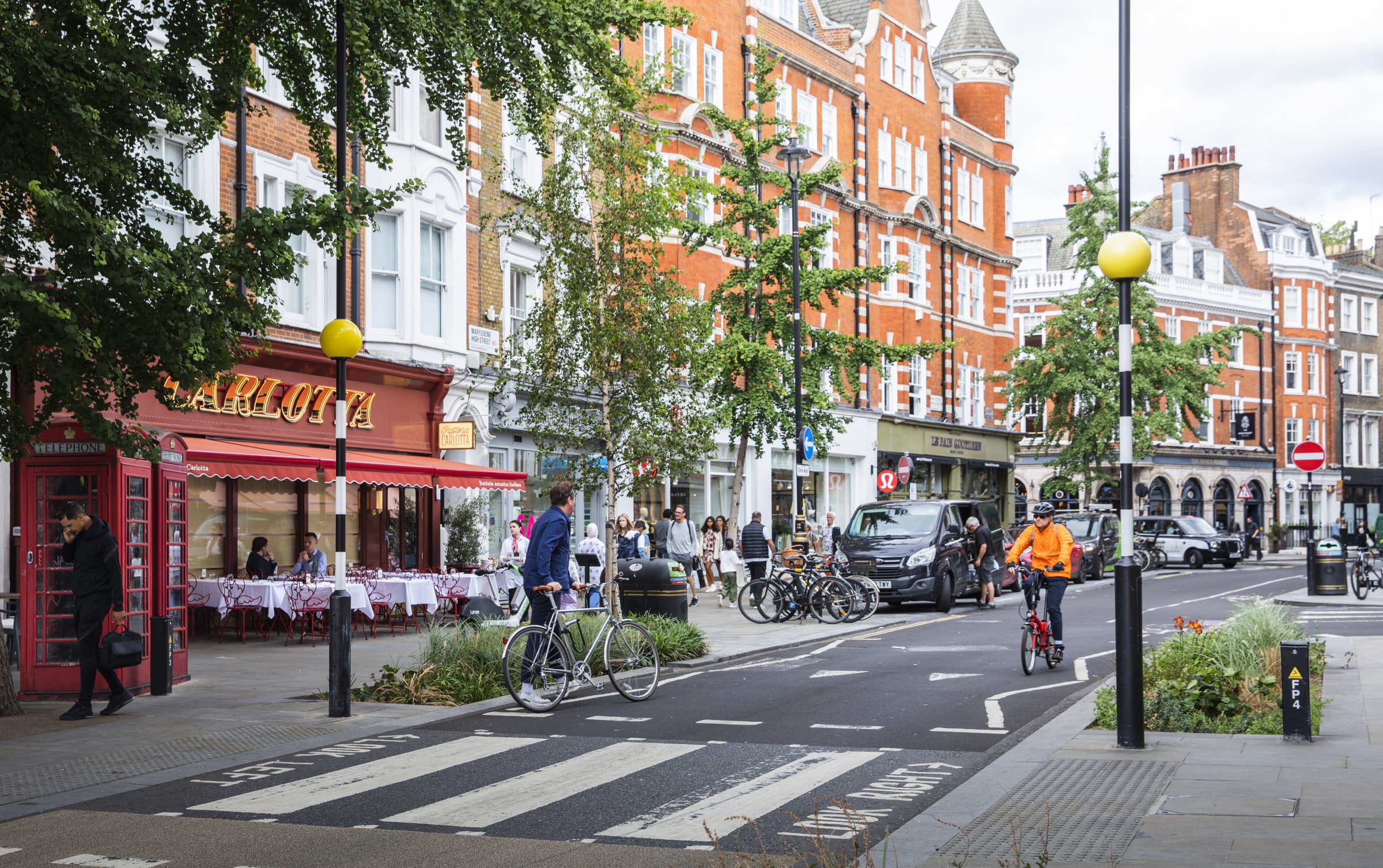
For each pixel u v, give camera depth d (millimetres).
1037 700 12367
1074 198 67938
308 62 13930
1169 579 37125
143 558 13438
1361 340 70625
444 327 24984
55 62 9844
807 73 40688
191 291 10133
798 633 20078
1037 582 14930
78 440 12938
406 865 6629
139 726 11031
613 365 18672
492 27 13469
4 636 12367
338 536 11672
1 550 16375
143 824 7531
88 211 10078
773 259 27688
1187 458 61125
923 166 47344
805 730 10766
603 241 18828
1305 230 70062
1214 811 7379
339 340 11664
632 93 15109
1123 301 9664
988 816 7391
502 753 9734
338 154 12055
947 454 47531
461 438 24203
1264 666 12172
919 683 13789
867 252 43562
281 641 19094
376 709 11922
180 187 11273
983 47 52688
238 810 7844
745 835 7199
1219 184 68500
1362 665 14672
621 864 6621
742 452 28266
